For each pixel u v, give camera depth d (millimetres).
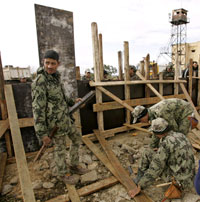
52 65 2090
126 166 2906
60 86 2328
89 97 2514
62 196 2201
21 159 2248
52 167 2881
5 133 3125
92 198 2215
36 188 2393
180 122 2543
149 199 2100
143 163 2340
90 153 3332
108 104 4012
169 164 2021
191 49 24641
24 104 3258
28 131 3363
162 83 4855
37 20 3004
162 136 2025
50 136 2217
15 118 2797
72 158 2645
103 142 3564
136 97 4617
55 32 3186
